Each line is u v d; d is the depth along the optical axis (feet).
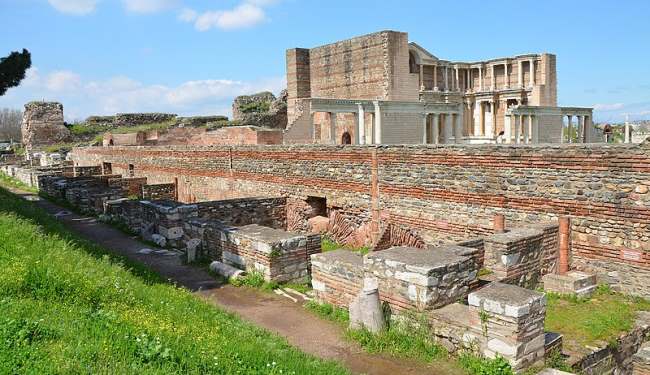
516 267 34.47
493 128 164.25
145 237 54.39
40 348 18.35
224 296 35.12
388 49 121.19
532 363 23.17
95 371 17.28
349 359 25.13
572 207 36.83
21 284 25.20
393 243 49.93
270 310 32.30
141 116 220.02
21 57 70.38
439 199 46.06
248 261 38.86
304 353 24.88
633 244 33.81
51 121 204.95
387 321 27.91
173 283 37.68
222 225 43.45
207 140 123.65
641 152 32.89
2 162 184.96
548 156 37.86
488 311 23.34
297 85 144.97
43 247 35.78
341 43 133.59
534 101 155.33
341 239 56.39
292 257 37.65
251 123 169.27
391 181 50.42
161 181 98.73
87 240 51.03
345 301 30.94
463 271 27.99
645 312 31.73
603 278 35.53
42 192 100.89
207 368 19.79
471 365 23.41
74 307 24.04
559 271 37.52
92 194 73.61
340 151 55.62
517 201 40.16
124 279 31.99
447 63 162.40
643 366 24.23
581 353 26.09
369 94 126.93
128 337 20.85
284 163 64.03
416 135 106.52
